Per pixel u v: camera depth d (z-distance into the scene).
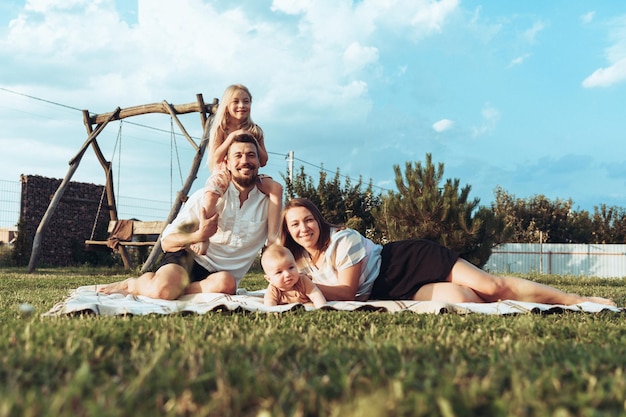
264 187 4.04
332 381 1.16
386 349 1.51
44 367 1.25
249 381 1.15
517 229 26.88
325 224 3.46
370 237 14.27
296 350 1.57
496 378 1.17
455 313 2.90
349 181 17.12
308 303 3.26
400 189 11.88
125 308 2.80
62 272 11.83
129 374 1.22
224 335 1.86
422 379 1.19
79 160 11.97
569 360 1.46
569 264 21.23
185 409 0.99
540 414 0.91
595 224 27.73
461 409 0.93
